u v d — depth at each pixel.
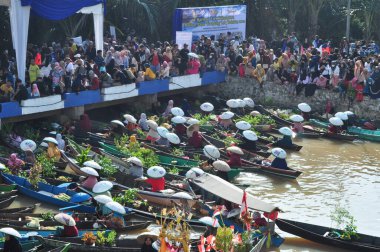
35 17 61.78
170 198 37.50
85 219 35.22
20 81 46.94
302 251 34.50
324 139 56.22
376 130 56.50
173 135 48.44
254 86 64.12
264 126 56.19
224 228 30.69
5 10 58.75
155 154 46.00
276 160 46.38
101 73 53.62
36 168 39.69
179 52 61.12
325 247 34.88
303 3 77.56
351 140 55.72
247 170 46.72
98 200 35.00
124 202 37.56
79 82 51.41
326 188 44.28
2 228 31.17
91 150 46.09
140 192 38.56
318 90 61.66
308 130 57.03
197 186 38.84
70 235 32.31
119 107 57.59
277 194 42.91
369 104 59.78
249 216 33.59
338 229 35.53
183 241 29.30
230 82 64.94
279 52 66.12
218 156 45.41
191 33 63.16
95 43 56.41
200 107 58.84
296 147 52.28
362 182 45.66
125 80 55.28
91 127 51.22
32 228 33.12
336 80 60.81
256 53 65.69
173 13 68.75
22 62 47.41
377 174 47.47
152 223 36.16
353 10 80.12
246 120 56.97
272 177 46.00
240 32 69.69
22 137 47.50
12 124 47.50
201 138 49.72
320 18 81.56
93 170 39.06
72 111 51.62
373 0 78.19
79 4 50.88
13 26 46.81
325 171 47.94
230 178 44.38
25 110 47.19
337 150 53.28
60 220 32.19
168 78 59.28
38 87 48.88
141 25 68.75
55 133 47.69
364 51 66.06
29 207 36.34
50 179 40.44
